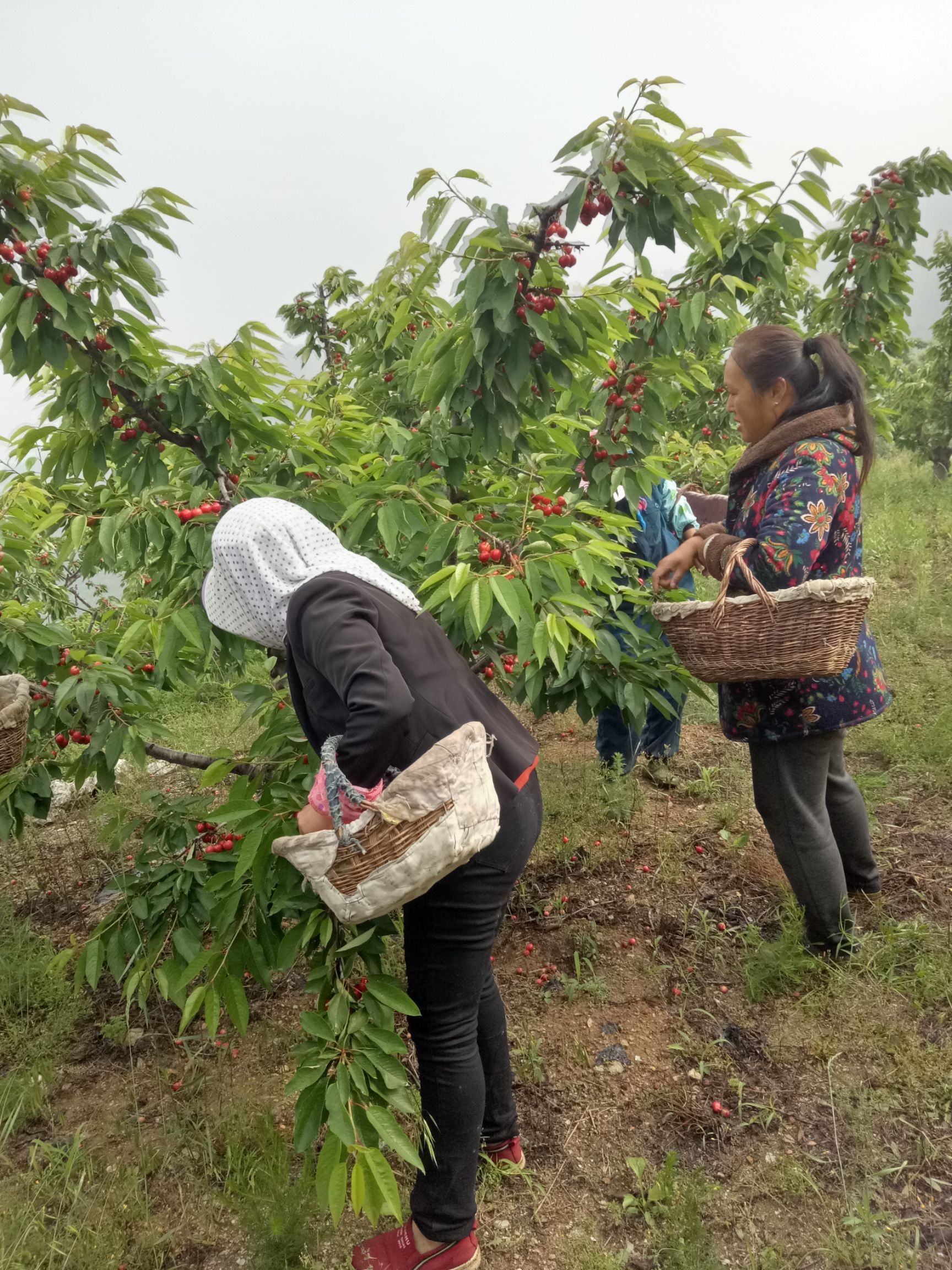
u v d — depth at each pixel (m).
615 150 1.94
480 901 1.63
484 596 1.87
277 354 2.54
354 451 2.80
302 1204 1.92
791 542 2.04
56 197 2.07
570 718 4.63
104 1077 2.52
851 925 2.56
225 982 1.89
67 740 2.63
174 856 2.46
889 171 4.31
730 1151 2.07
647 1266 1.83
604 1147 2.12
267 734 2.34
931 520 7.58
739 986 2.57
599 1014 2.54
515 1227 1.94
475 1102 1.71
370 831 1.45
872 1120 2.08
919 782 3.50
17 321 2.09
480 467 2.89
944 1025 2.31
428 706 1.56
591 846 3.33
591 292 2.20
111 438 2.51
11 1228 1.94
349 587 1.52
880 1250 1.77
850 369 2.13
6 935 3.13
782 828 2.40
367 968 1.84
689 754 4.13
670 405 2.80
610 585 2.22
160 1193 2.09
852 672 2.26
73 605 4.10
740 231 3.30
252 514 1.62
